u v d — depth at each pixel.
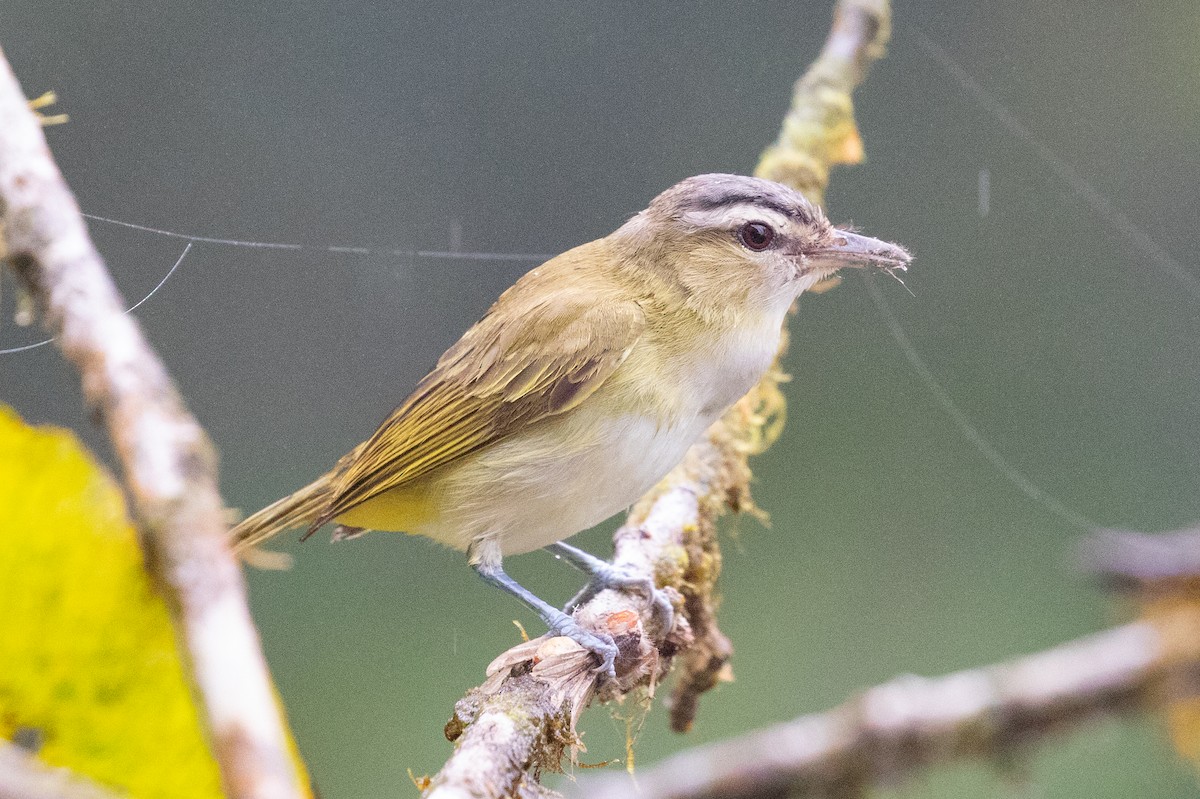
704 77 13.43
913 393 13.67
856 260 8.05
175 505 2.09
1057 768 9.33
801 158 9.95
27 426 2.24
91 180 11.84
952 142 13.81
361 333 12.79
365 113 12.87
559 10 13.25
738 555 13.39
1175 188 13.75
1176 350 13.51
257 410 12.45
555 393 7.46
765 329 8.07
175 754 2.33
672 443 7.76
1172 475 13.18
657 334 7.69
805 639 12.97
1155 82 13.87
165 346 12.15
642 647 6.91
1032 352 13.67
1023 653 12.64
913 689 1.98
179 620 2.01
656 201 8.18
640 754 11.41
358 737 11.94
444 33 13.02
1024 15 13.83
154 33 12.11
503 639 12.64
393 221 12.83
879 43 10.52
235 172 12.35
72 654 2.27
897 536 13.41
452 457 7.65
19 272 2.74
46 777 1.84
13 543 2.22
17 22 11.70
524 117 13.24
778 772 1.97
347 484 7.71
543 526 7.78
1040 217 13.77
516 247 13.14
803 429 13.77
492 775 5.34
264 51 12.33
